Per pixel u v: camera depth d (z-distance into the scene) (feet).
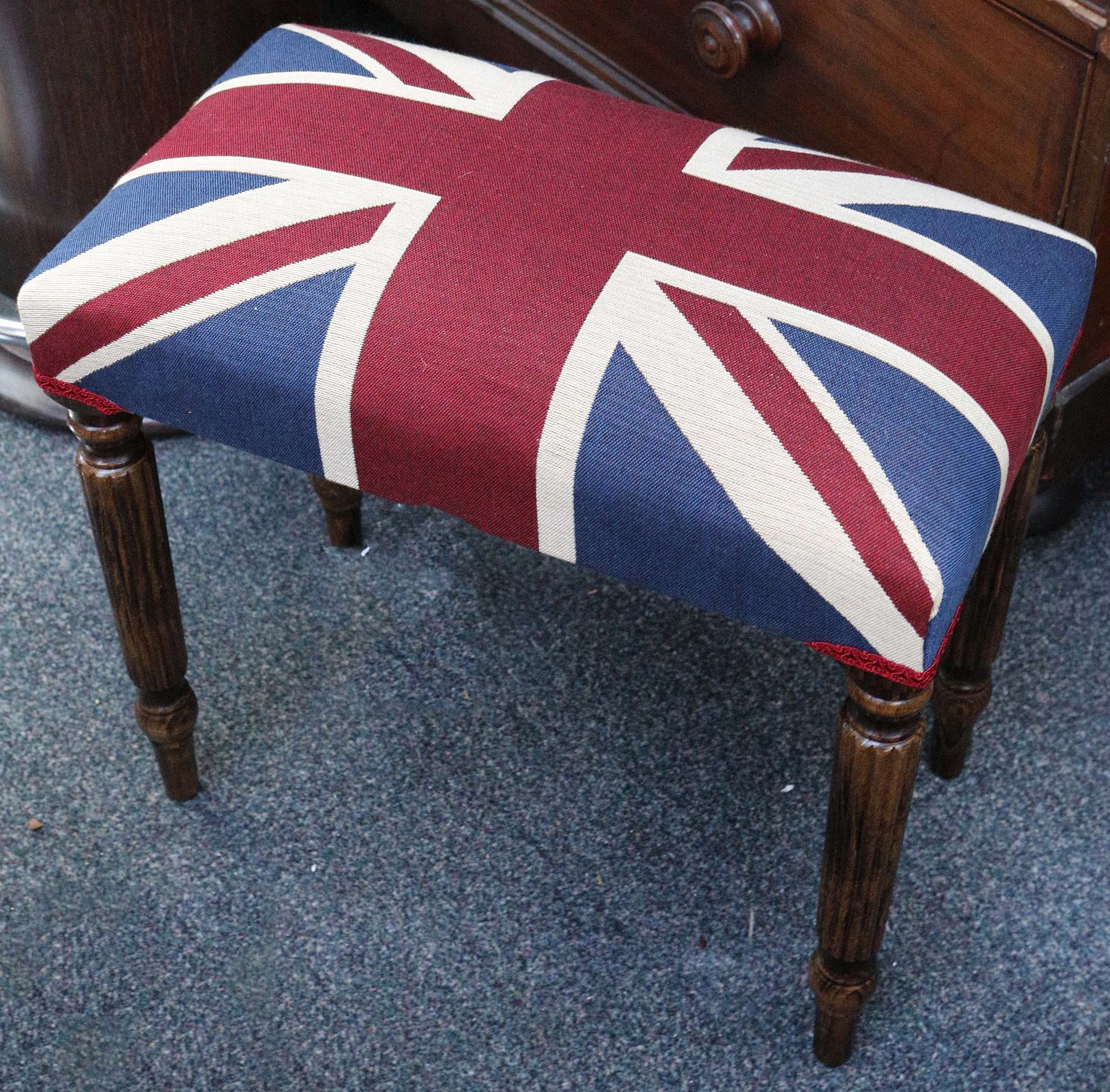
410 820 2.85
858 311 1.99
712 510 1.89
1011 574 2.54
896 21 2.68
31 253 3.49
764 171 2.19
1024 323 2.05
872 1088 2.49
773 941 2.68
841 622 1.89
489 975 2.64
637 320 1.98
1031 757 2.94
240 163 2.20
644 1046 2.55
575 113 2.27
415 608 3.20
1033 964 2.64
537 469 1.96
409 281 2.05
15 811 2.86
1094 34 2.36
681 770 2.92
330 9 4.42
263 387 2.08
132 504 2.38
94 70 3.13
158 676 2.61
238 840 2.82
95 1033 2.56
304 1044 2.55
